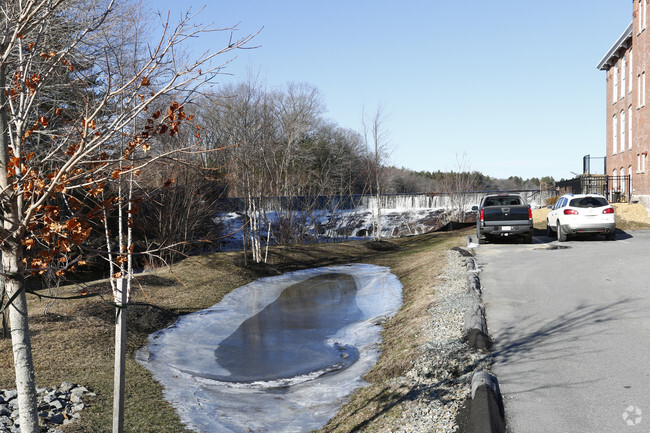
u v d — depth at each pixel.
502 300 10.73
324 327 12.37
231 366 9.70
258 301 15.82
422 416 6.03
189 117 4.21
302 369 9.36
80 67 6.14
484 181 74.56
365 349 10.21
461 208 47.81
